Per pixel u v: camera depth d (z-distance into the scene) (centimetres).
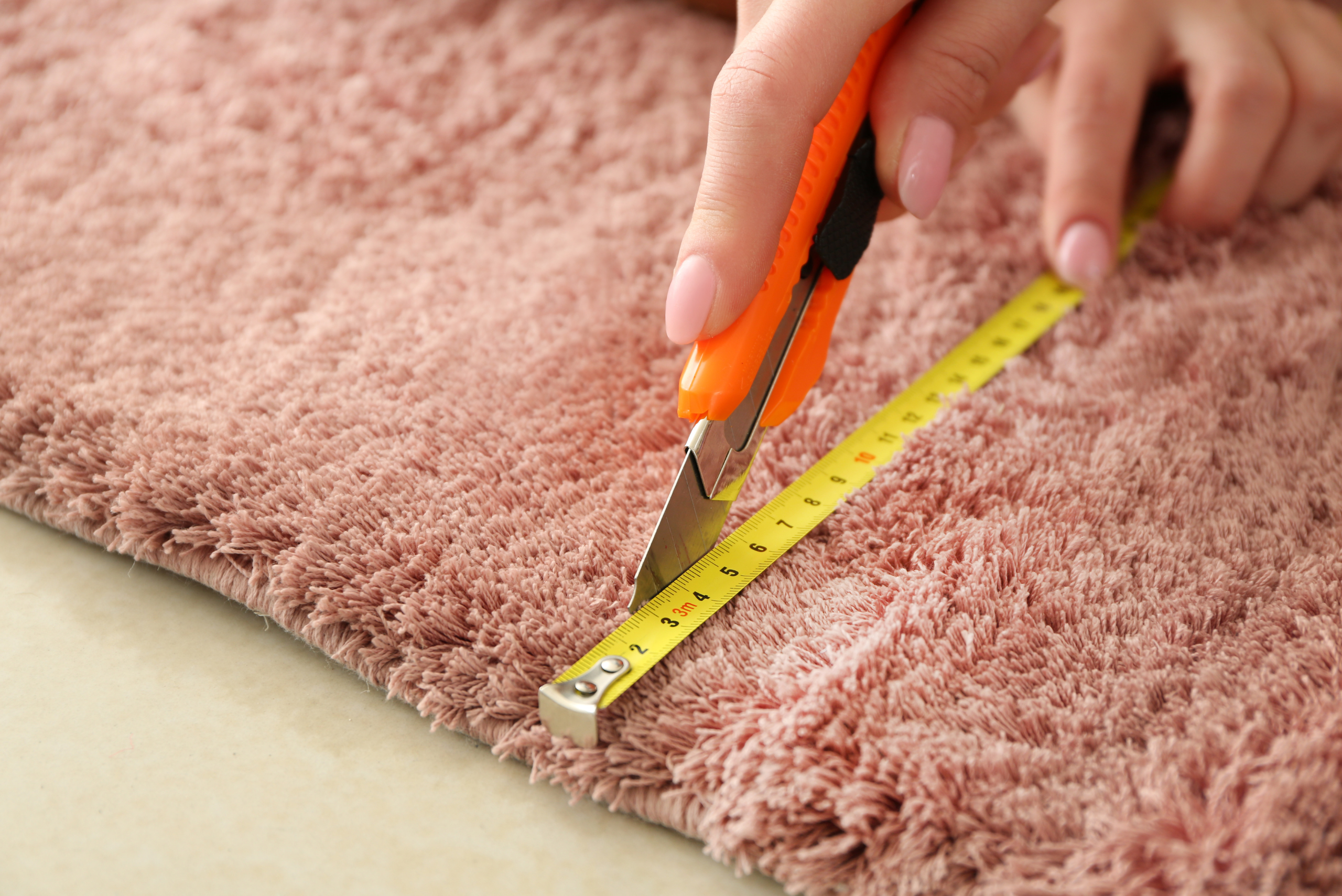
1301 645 46
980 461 50
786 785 45
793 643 47
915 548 48
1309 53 57
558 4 68
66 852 45
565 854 45
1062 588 47
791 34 46
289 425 51
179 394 51
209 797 46
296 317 54
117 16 66
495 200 58
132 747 47
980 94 49
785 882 44
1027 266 56
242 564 49
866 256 56
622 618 47
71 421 51
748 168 46
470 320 54
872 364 53
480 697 46
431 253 56
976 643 47
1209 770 44
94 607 49
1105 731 45
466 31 66
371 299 54
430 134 60
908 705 46
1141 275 55
